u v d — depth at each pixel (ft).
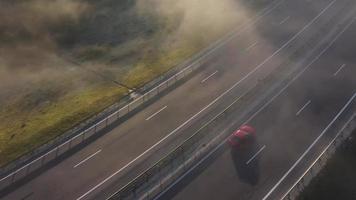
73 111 174.09
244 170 136.77
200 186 131.34
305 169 136.36
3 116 176.14
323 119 158.71
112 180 137.59
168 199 127.54
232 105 162.81
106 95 183.11
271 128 155.33
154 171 137.18
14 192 135.23
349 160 139.13
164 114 167.73
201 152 144.66
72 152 151.12
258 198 126.21
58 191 134.62
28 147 155.12
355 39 213.25
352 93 172.86
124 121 165.68
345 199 126.31
